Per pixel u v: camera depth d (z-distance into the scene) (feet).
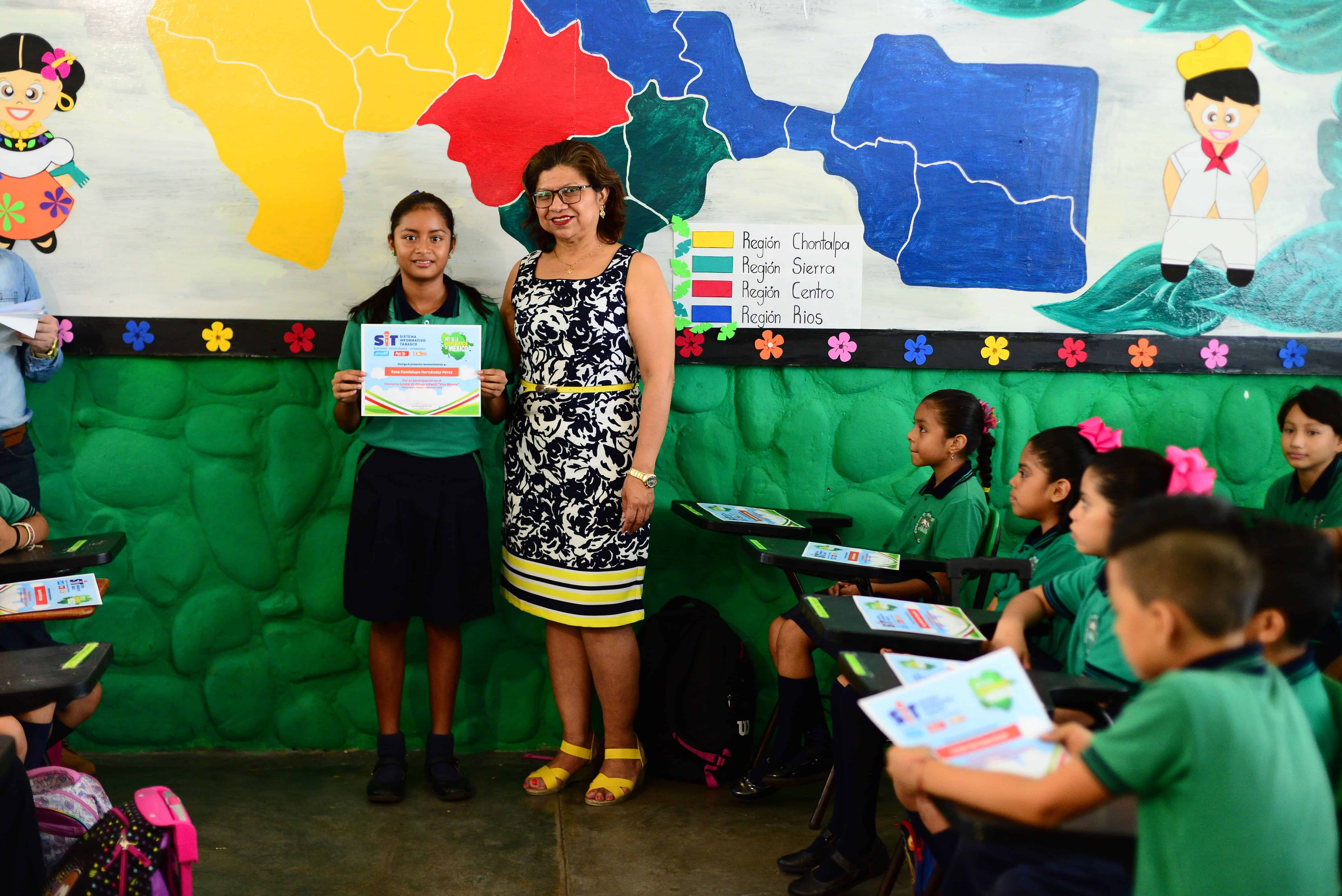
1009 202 9.43
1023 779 3.79
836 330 9.51
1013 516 9.75
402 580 8.39
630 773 8.75
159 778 8.94
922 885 6.04
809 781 8.42
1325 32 9.37
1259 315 9.64
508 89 9.16
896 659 5.18
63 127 8.93
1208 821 3.63
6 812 4.75
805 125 9.31
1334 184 9.52
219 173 9.06
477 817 8.30
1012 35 9.29
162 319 9.15
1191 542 3.84
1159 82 9.37
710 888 7.22
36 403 9.11
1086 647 5.58
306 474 9.39
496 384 8.34
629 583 8.41
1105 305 9.56
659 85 9.23
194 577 9.39
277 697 9.55
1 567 6.98
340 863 7.47
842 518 9.08
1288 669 4.41
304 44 9.00
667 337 8.29
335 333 9.27
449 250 8.42
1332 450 8.05
